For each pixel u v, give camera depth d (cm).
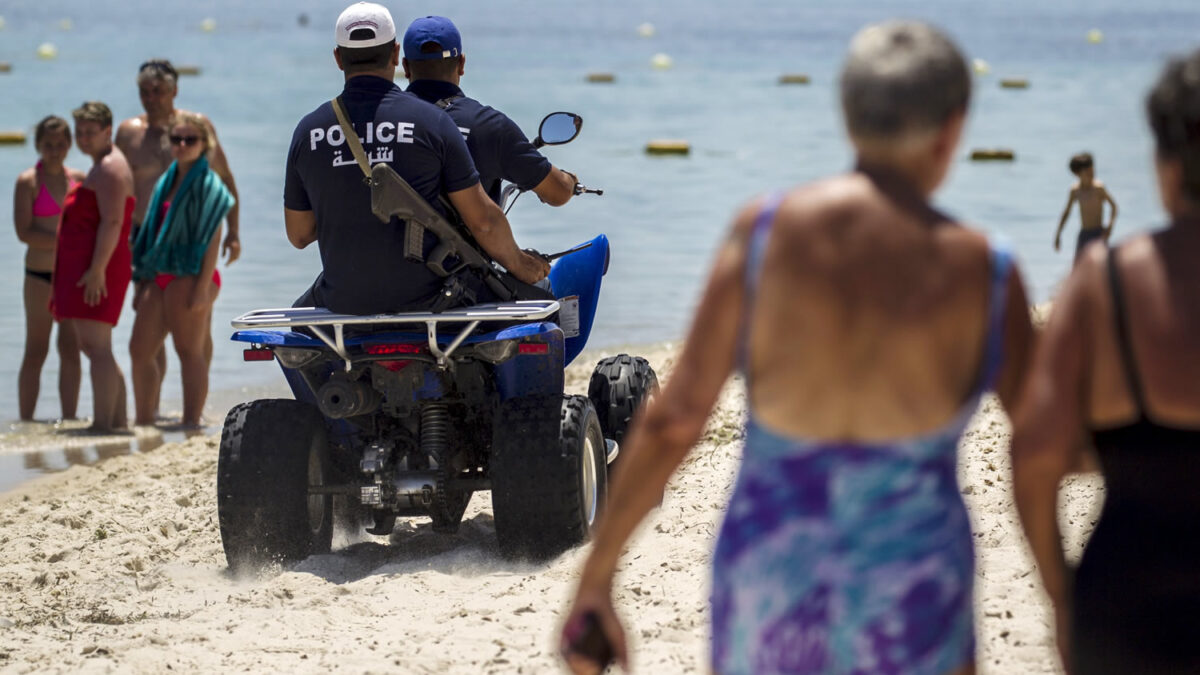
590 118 11631
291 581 2039
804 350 866
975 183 8175
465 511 2681
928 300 859
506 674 1562
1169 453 891
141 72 3781
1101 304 900
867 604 858
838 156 9244
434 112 2103
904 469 862
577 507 2092
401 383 2088
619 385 2431
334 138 2070
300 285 5312
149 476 3095
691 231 6538
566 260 2555
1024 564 1803
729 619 893
